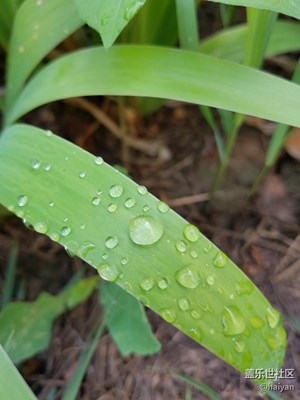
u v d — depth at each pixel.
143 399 0.15
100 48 0.12
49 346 0.16
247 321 0.09
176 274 0.09
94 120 0.20
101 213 0.10
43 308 0.15
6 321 0.14
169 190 0.19
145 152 0.19
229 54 0.15
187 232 0.09
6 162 0.11
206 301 0.09
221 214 0.18
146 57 0.12
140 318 0.13
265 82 0.11
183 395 0.15
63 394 0.15
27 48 0.13
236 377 0.15
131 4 0.09
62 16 0.13
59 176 0.10
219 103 0.11
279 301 0.16
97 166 0.10
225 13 0.18
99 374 0.15
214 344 0.09
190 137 0.19
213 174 0.19
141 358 0.15
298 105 0.11
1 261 0.17
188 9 0.13
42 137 0.11
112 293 0.14
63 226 0.09
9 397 0.09
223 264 0.09
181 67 0.12
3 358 0.09
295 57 0.19
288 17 0.19
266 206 0.18
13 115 0.14
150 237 0.09
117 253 0.09
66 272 0.17
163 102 0.18
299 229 0.18
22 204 0.10
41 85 0.13
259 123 0.19
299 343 0.15
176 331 0.16
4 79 0.19
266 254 0.17
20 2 0.15
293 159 0.19
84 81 0.12
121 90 0.12
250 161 0.19
